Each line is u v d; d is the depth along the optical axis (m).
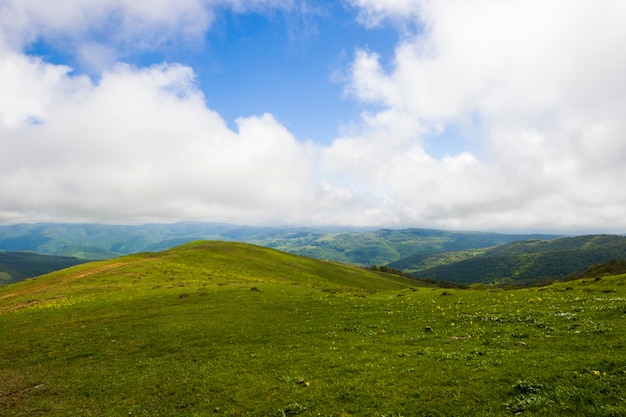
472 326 32.56
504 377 18.50
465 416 15.32
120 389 24.28
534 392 16.30
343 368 23.77
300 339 33.75
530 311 35.94
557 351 22.16
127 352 33.97
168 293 65.56
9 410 22.41
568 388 15.83
